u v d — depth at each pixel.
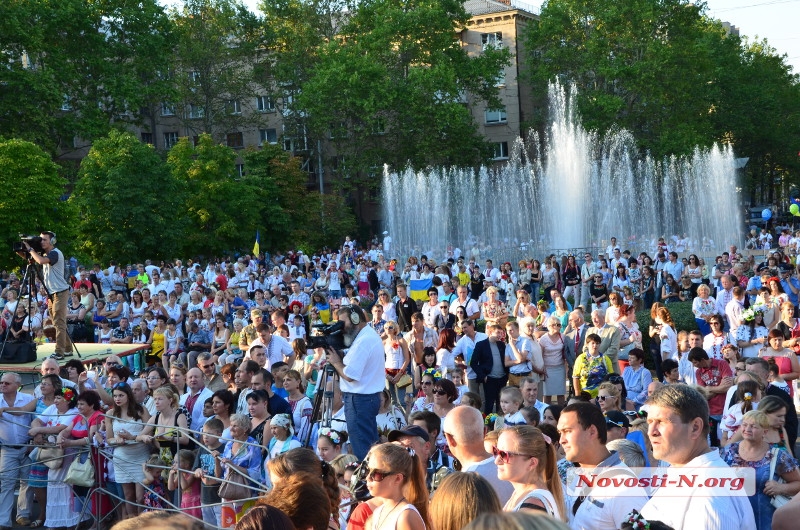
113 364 13.85
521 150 69.69
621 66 58.59
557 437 7.69
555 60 62.91
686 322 19.38
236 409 11.32
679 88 60.31
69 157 63.91
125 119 62.94
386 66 62.31
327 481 6.27
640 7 59.66
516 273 29.75
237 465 9.16
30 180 38.88
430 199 56.38
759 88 73.88
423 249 51.94
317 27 68.81
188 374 11.91
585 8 61.44
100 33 55.25
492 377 14.62
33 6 49.84
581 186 50.19
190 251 53.28
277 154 60.50
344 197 64.88
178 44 65.38
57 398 10.95
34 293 22.89
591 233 50.44
